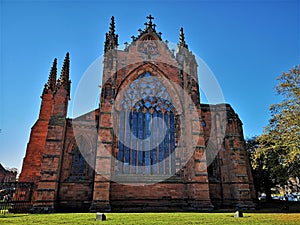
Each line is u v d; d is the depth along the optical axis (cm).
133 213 2878
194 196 3500
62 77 4003
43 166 3331
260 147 3947
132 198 3500
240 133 4544
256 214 2769
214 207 3653
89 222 2012
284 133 3494
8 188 3947
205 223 1953
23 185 3544
